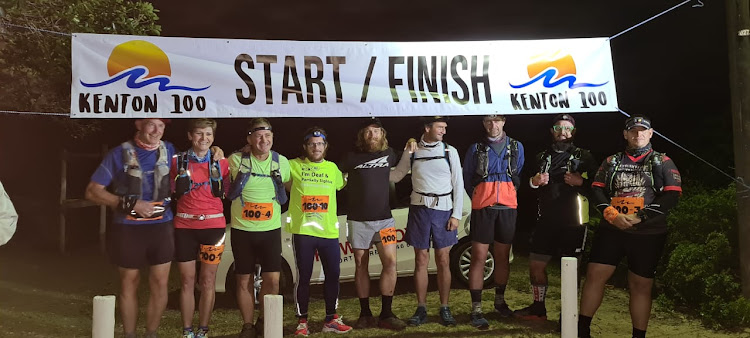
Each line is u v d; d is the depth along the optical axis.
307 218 5.66
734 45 6.11
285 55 5.29
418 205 5.97
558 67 5.66
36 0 5.90
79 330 6.09
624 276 7.85
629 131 5.19
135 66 5.00
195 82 5.11
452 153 6.00
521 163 6.18
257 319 5.78
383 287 6.01
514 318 6.38
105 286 8.02
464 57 5.55
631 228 5.09
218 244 5.24
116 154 4.85
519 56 5.62
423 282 6.09
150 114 4.99
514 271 8.73
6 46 6.12
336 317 5.91
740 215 6.13
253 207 5.39
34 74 6.48
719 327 6.11
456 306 6.91
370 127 5.84
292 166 5.70
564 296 4.38
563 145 6.10
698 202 7.13
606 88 5.71
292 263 6.93
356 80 5.41
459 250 7.56
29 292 7.52
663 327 6.21
